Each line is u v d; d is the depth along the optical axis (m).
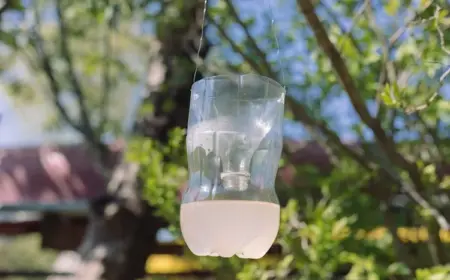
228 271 3.47
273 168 1.84
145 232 4.16
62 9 4.74
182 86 4.26
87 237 4.29
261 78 1.83
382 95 2.34
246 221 1.65
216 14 3.46
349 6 3.67
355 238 3.73
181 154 3.54
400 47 3.01
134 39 5.02
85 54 5.58
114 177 4.32
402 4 3.04
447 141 3.89
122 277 4.08
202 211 1.67
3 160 4.50
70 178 4.38
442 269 2.82
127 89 7.14
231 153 1.74
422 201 3.12
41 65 4.90
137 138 3.92
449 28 3.06
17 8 3.62
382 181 3.55
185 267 4.89
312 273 3.28
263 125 1.81
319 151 4.15
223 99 1.79
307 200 3.66
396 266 3.14
